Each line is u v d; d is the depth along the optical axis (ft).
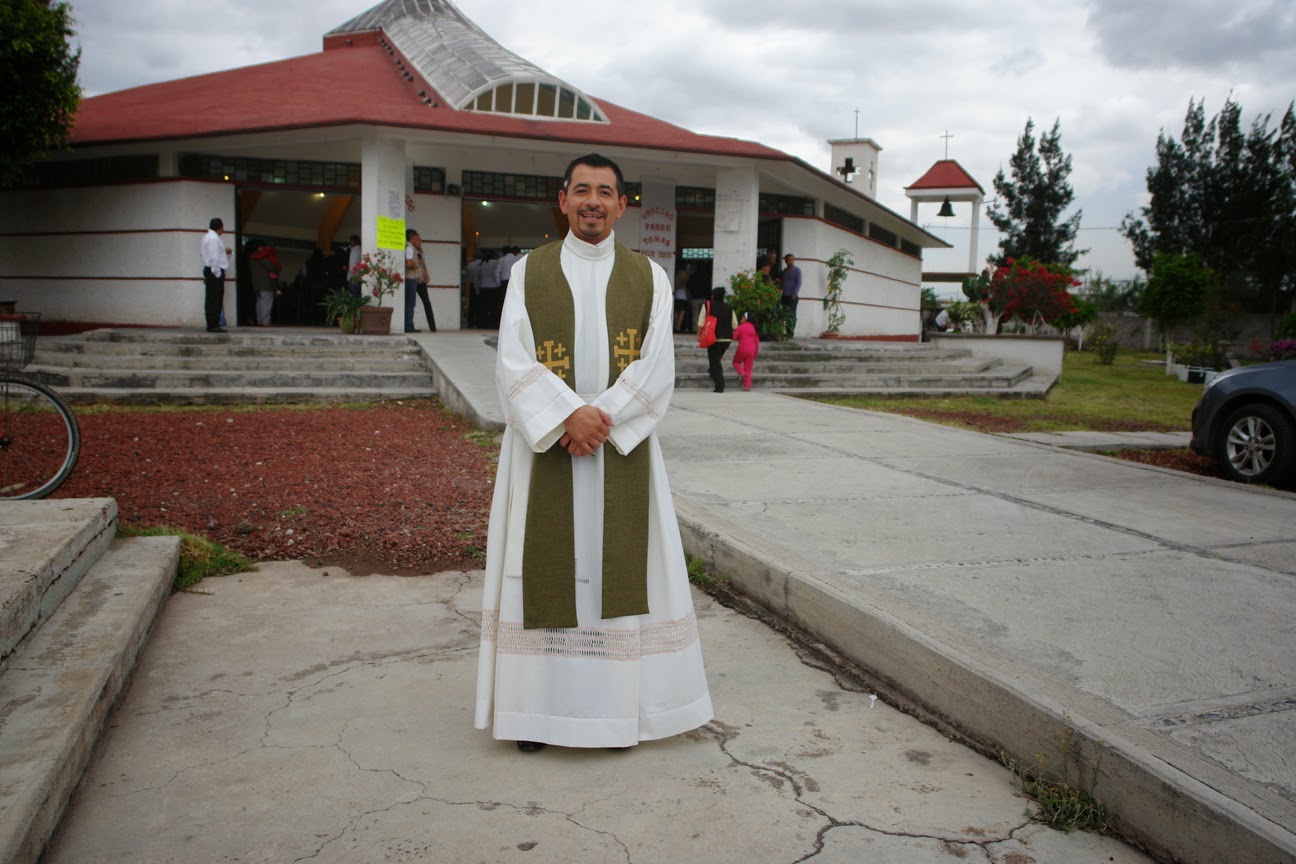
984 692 9.85
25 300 59.88
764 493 19.60
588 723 9.48
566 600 9.43
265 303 59.06
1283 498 20.99
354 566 16.10
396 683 11.36
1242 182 127.24
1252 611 12.70
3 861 6.59
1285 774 8.19
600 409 9.32
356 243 53.11
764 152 57.82
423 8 78.89
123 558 14.37
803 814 8.57
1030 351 62.23
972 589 13.33
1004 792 9.03
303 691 11.06
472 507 19.53
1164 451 31.96
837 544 15.56
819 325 69.21
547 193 63.41
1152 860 7.90
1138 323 118.52
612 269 9.94
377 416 33.37
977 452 25.94
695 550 16.26
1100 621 12.14
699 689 9.97
